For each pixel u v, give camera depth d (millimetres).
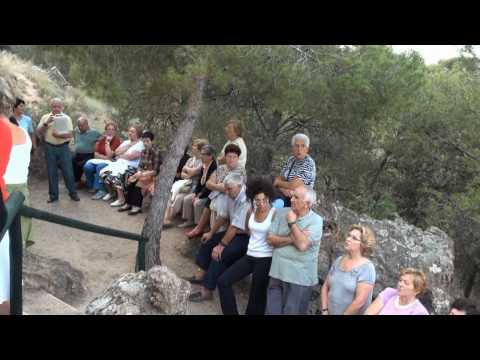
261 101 9133
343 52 8039
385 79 7953
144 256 6059
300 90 7062
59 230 7336
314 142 10500
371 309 4188
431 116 11828
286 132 10641
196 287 6184
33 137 7883
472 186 11180
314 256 4840
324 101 7566
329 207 6926
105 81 6066
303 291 4828
